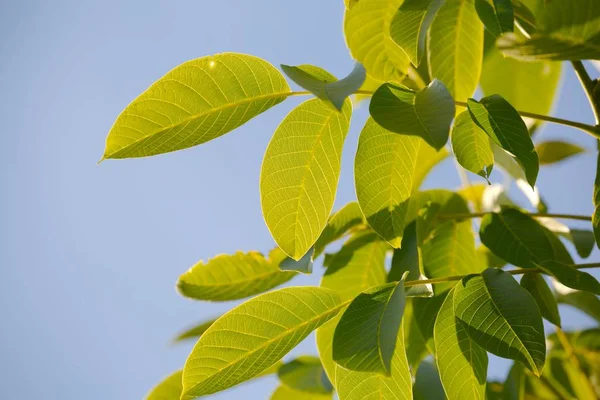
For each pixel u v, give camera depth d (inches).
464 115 61.3
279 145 60.6
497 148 66.2
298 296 60.2
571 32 55.4
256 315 60.0
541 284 62.7
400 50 63.7
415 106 57.6
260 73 60.2
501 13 60.4
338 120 60.5
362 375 59.3
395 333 57.4
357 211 66.0
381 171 60.5
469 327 59.2
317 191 60.9
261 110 60.6
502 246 64.9
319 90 57.1
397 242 60.6
